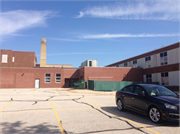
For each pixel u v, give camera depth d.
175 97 6.52
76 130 5.20
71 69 37.03
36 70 34.72
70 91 23.97
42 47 54.47
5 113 7.61
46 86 34.94
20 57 42.59
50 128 5.38
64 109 8.68
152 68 32.62
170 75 27.77
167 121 5.97
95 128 5.42
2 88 32.47
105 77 33.56
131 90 8.02
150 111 6.34
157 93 7.01
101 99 13.54
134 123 6.07
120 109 8.42
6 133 4.88
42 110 8.37
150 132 5.06
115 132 5.04
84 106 9.70
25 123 5.95
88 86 29.38
